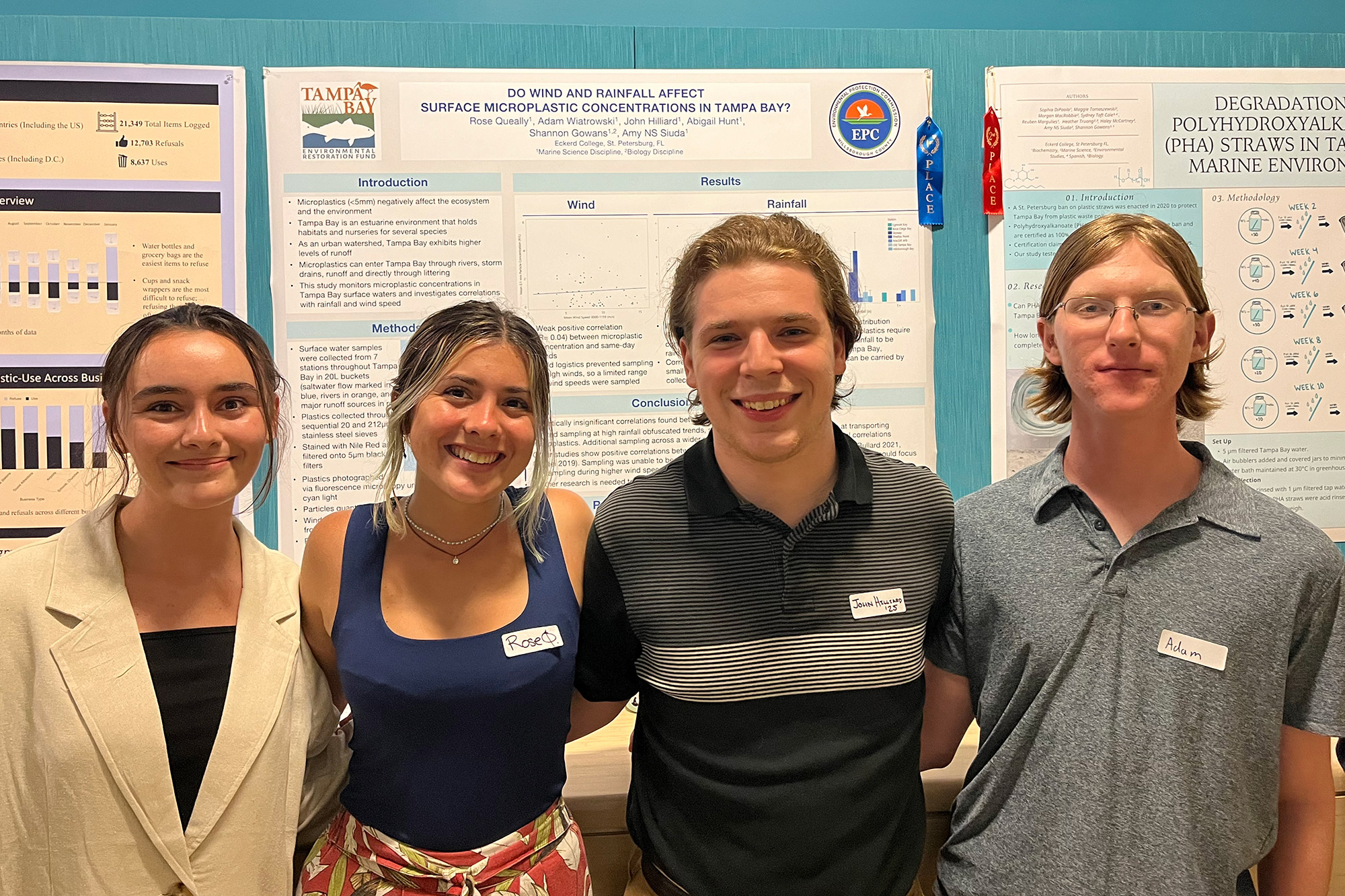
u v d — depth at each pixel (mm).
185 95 1436
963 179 1568
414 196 1482
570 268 1518
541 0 1612
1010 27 1685
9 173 1406
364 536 956
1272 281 1595
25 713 856
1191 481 961
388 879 868
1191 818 857
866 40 1542
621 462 1553
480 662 877
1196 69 1573
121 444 902
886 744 912
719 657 897
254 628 940
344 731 1092
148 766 847
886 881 896
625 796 1133
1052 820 899
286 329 1476
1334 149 1600
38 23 1406
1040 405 1082
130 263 1436
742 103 1527
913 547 964
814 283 888
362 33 1465
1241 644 872
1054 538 962
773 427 870
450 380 884
